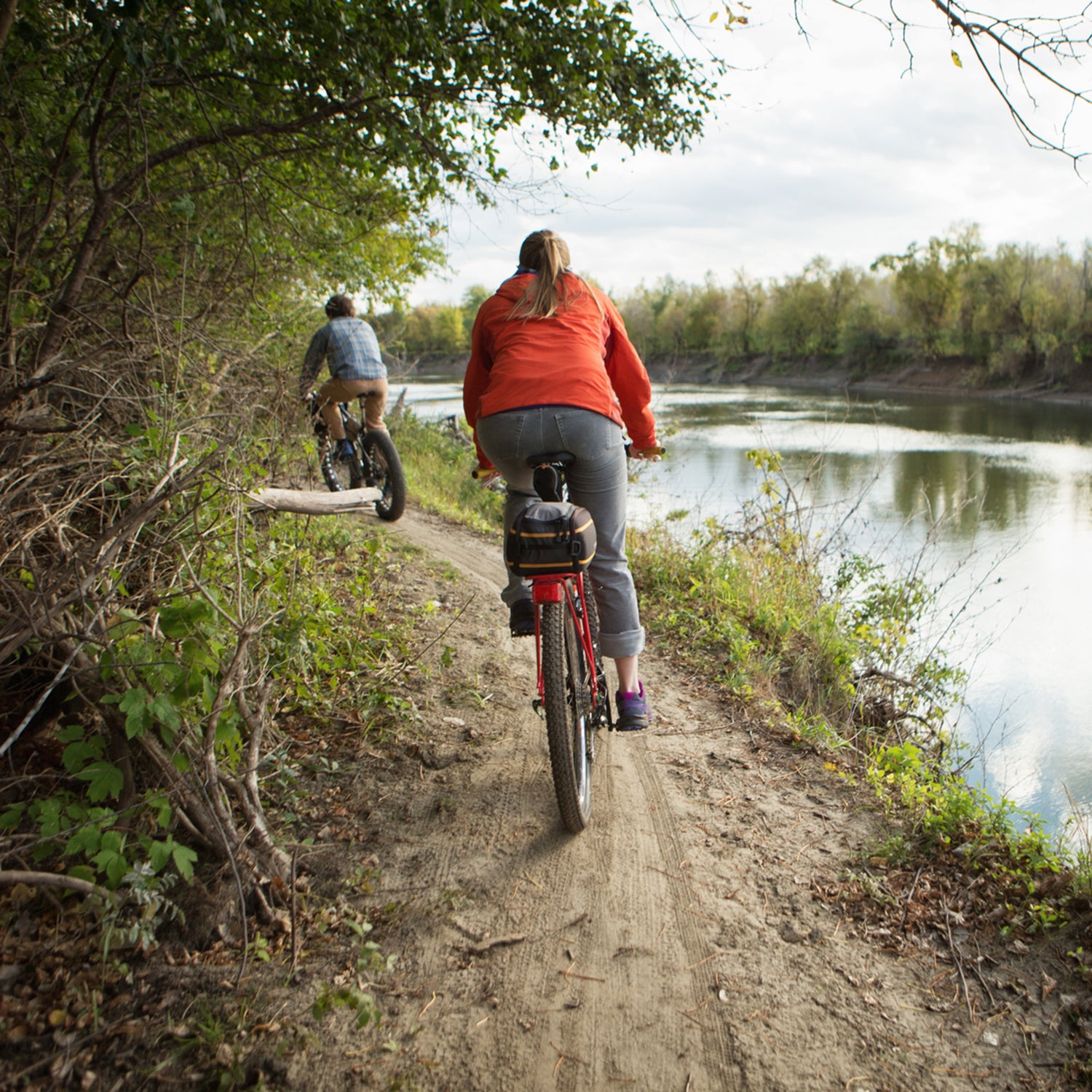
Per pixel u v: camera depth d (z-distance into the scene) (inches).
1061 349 1790.1
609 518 112.1
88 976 82.7
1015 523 522.3
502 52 196.1
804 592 237.8
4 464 107.8
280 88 187.2
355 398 255.6
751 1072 77.9
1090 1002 84.0
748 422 1144.8
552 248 112.9
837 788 129.5
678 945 93.7
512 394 103.4
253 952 88.7
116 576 99.9
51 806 86.2
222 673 100.0
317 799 117.1
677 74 219.9
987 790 192.5
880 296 2672.2
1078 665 283.0
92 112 173.0
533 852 109.1
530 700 152.7
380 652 159.0
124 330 144.8
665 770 133.7
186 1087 73.7
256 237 225.1
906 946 93.4
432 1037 80.5
